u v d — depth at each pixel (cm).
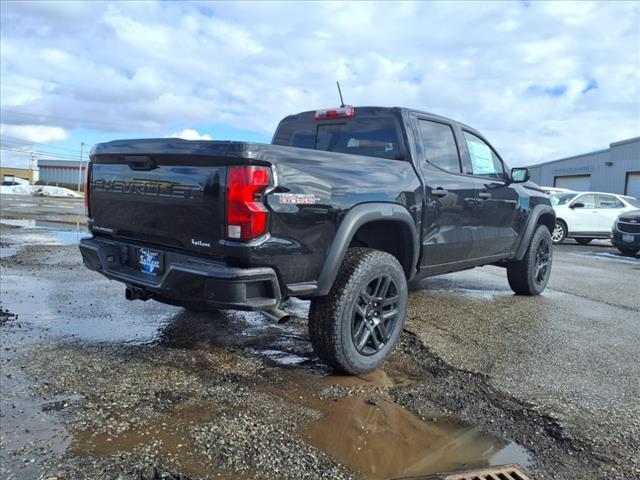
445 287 661
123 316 453
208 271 275
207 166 284
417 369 357
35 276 607
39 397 284
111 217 358
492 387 324
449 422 278
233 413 275
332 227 314
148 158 316
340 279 325
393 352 387
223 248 277
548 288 678
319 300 326
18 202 2536
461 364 363
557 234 1435
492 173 532
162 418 267
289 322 458
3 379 305
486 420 281
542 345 413
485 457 245
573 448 255
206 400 290
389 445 251
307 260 300
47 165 7325
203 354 365
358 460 236
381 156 424
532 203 588
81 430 251
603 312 538
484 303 564
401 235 395
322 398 300
